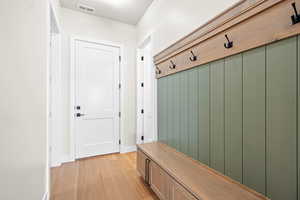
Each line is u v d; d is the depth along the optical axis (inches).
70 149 104.8
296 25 30.5
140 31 119.9
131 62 128.4
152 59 96.1
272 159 35.8
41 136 54.4
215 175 48.6
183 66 66.9
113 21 121.1
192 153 62.6
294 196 32.0
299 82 31.1
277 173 34.9
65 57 104.7
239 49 42.3
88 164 100.2
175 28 72.4
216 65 51.1
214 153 52.0
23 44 39.6
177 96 72.6
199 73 58.8
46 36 59.7
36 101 49.3
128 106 126.8
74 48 107.3
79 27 109.0
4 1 30.5
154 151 72.4
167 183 53.6
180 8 68.6
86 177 83.0
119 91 123.8
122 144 123.1
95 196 66.2
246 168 41.6
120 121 123.3
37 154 50.2
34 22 47.4
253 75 39.6
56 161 96.2
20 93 37.7
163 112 85.6
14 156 34.2
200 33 56.2
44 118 57.7
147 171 70.2
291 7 31.4
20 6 37.9
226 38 46.1
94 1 98.7
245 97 41.8
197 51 58.6
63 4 101.3
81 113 109.6
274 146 35.4
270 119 36.1
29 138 43.4
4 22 30.4
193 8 60.1
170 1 76.8
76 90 108.0
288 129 32.9
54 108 96.0
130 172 89.2
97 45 115.3
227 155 47.2
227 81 47.1
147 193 68.6
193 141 62.0
